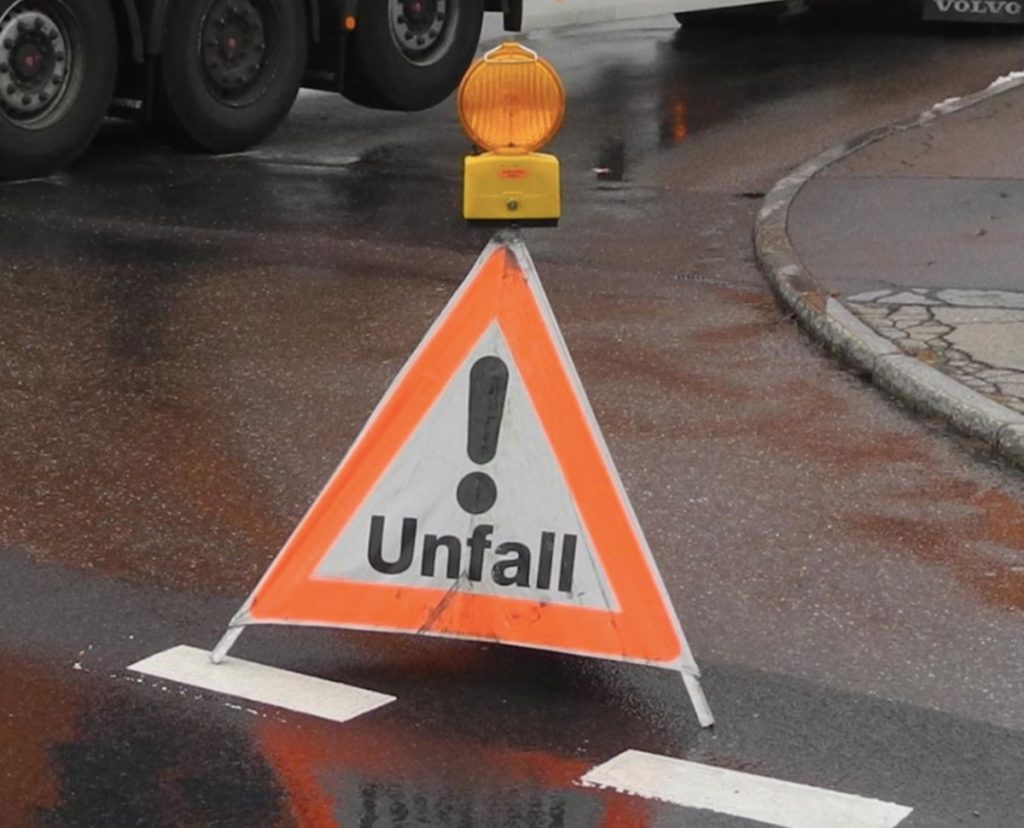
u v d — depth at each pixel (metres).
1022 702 6.71
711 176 15.73
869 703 6.68
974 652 7.10
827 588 7.66
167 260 12.94
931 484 8.78
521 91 6.61
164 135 16.27
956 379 9.79
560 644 6.65
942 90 18.78
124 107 15.92
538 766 6.21
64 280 12.35
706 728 6.48
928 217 13.34
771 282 12.22
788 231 13.07
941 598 7.57
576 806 5.96
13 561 7.90
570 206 14.73
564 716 6.57
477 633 6.72
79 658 6.99
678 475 8.88
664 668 6.58
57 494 8.67
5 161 14.91
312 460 9.12
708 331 11.32
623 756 6.29
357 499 6.74
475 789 6.07
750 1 20.27
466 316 6.62
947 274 11.92
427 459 6.68
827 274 11.99
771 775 6.18
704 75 20.06
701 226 14.12
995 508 8.50
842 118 17.67
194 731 6.43
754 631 7.26
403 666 6.94
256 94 16.47
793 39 22.00
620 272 12.78
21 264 12.73
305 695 6.70
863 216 13.42
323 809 5.93
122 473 8.94
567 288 12.33
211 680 6.81
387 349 10.94
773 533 8.21
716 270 12.86
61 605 7.46
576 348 10.92
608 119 17.97
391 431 6.70
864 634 7.25
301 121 18.16
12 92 14.80
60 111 15.12
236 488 8.76
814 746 6.38
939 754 6.33
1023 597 7.57
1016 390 9.62
